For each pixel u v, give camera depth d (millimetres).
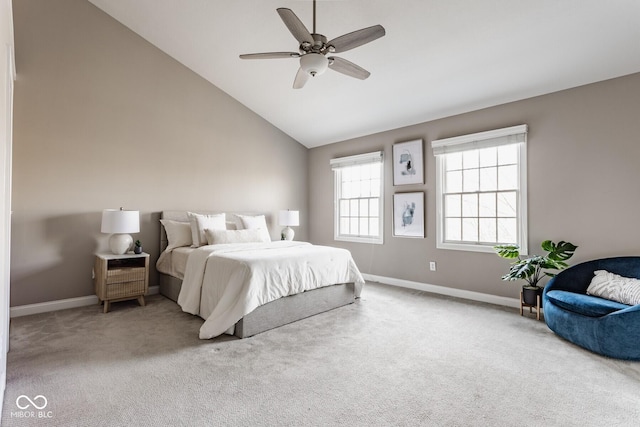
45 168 3404
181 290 3391
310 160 6176
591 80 3152
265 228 4840
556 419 1661
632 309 2279
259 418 1656
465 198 4145
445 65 3400
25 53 3287
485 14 2715
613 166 3055
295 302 3145
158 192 4246
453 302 3844
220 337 2719
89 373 2090
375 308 3594
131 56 4004
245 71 4367
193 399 1818
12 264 3223
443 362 2291
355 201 5469
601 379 2061
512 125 3709
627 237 2979
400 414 1696
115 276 3400
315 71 2389
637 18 2467
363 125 4996
